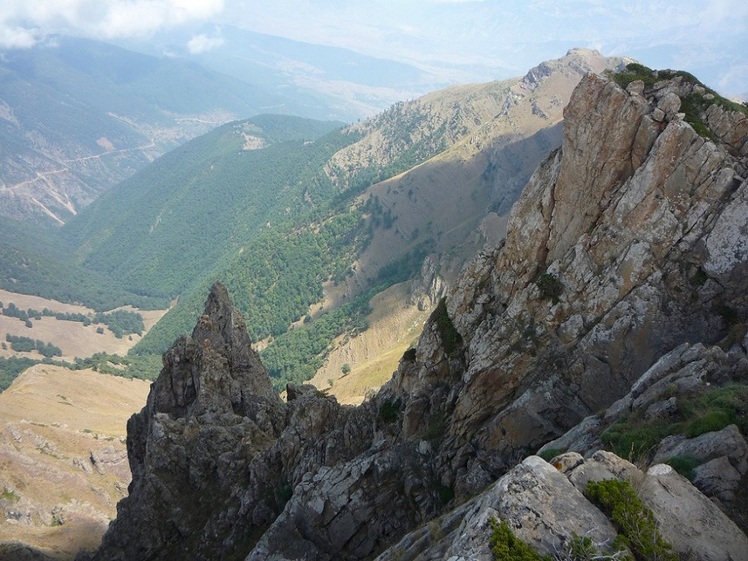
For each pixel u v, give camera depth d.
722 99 28.86
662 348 27.64
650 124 28.92
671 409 20.25
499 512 13.37
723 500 14.71
